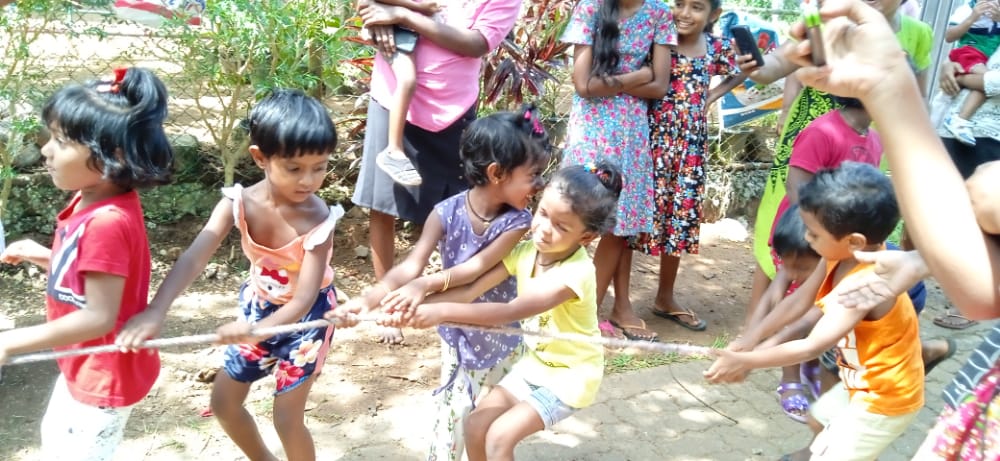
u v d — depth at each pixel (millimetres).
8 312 3977
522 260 2645
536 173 2621
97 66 4609
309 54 4480
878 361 2549
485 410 2576
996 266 1386
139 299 2244
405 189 3908
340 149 5227
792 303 2764
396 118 3654
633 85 4051
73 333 2049
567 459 3238
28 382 3451
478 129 2568
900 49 1406
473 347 2699
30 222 4504
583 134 4117
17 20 3943
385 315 2383
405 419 3434
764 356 2432
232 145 4863
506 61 5012
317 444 3215
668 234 4410
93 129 2010
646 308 4793
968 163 5109
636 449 3342
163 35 4355
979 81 4859
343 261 4859
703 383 3908
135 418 3273
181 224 4758
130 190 2180
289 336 2605
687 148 4312
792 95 4074
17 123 3869
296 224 2471
